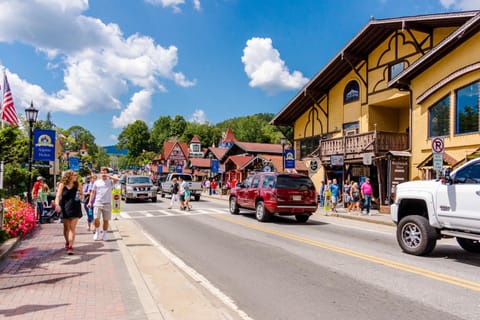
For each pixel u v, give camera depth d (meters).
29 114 14.32
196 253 8.63
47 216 13.27
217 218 15.90
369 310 4.90
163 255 8.12
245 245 9.58
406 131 22.78
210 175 50.41
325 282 6.20
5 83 16.62
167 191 31.33
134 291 5.29
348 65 24.22
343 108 25.00
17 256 7.58
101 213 9.72
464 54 16.09
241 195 16.59
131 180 26.47
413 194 8.38
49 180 24.81
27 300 4.86
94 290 5.31
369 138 20.05
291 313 4.82
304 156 29.03
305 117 28.88
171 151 74.50
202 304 4.93
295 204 14.05
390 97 21.22
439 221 7.80
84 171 38.12
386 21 20.00
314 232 11.98
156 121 120.25
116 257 7.53
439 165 12.27
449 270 6.93
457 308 4.96
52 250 8.22
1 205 8.51
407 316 4.68
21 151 13.84
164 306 4.84
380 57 22.19
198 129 102.75
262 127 102.19
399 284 6.05
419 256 8.20
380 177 19.42
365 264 7.43
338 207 22.31
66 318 4.24
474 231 7.14
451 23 18.03
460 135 15.98
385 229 13.27
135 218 15.98
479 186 7.08
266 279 6.42
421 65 17.89
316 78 25.16
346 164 22.61
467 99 15.89
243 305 5.14
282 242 10.00
